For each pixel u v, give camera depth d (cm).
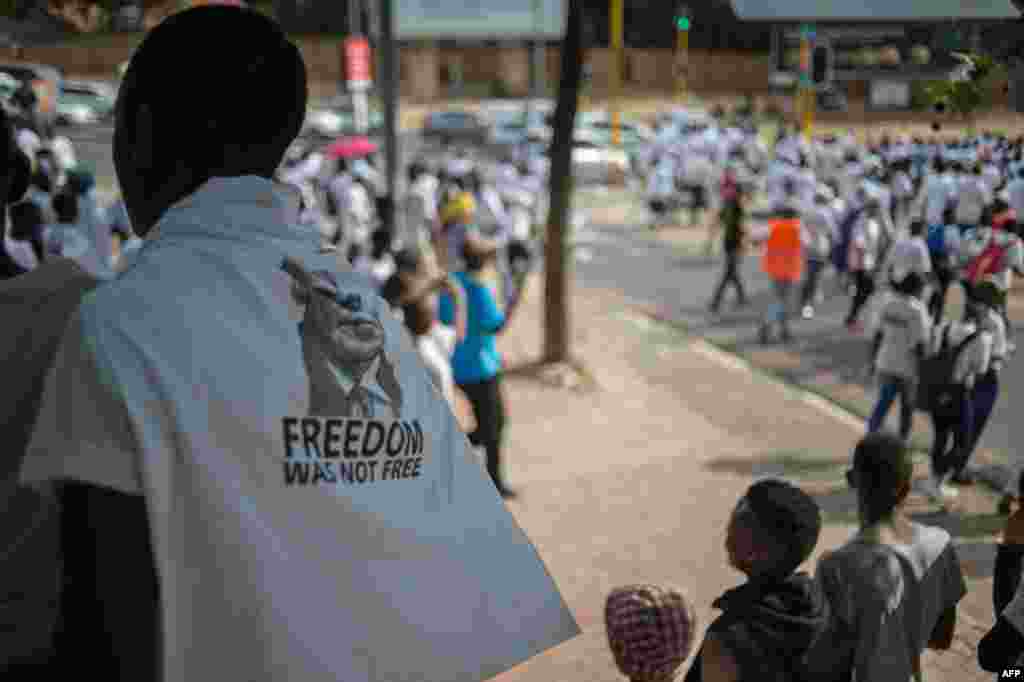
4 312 99
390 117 1290
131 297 90
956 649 437
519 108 4497
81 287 104
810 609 246
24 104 766
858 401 968
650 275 1714
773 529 241
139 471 85
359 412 98
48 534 99
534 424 908
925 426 866
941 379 636
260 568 90
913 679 280
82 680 94
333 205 1642
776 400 980
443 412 110
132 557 88
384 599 98
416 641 101
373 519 98
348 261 107
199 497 87
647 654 229
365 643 97
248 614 90
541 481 759
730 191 1436
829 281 1583
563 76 1025
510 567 111
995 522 629
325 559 94
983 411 633
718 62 3172
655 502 711
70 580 92
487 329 704
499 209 1454
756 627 240
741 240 1412
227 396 89
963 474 675
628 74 4391
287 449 92
